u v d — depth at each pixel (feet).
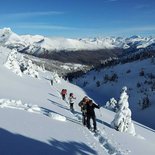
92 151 40.16
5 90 99.55
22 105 65.72
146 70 573.33
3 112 46.21
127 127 74.64
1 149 28.43
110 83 554.05
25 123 42.37
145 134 92.94
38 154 30.42
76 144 40.50
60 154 32.99
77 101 156.56
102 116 102.58
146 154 49.96
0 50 391.24
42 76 315.58
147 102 378.32
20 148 30.37
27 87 135.64
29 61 237.86
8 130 35.40
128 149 48.78
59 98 133.59
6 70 174.19
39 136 37.40
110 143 47.91
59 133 43.50
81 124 63.36
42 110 68.18
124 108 75.66
